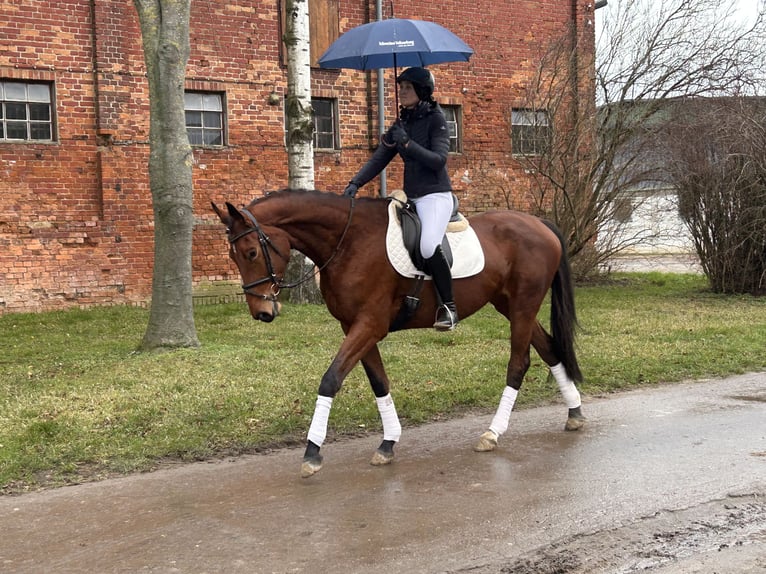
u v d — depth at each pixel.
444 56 7.57
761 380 8.64
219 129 15.46
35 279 13.66
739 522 4.64
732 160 14.89
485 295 6.14
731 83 15.38
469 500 5.00
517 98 18.58
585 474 5.49
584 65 16.98
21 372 8.70
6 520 4.80
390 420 5.91
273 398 7.37
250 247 5.20
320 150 16.38
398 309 5.75
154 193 9.61
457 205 6.05
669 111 16.14
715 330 11.07
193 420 6.75
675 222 16.70
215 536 4.48
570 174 16.73
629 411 7.32
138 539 4.46
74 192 13.95
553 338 6.71
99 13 13.92
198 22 14.92
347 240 5.52
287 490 5.25
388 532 4.49
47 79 13.63
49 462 5.80
